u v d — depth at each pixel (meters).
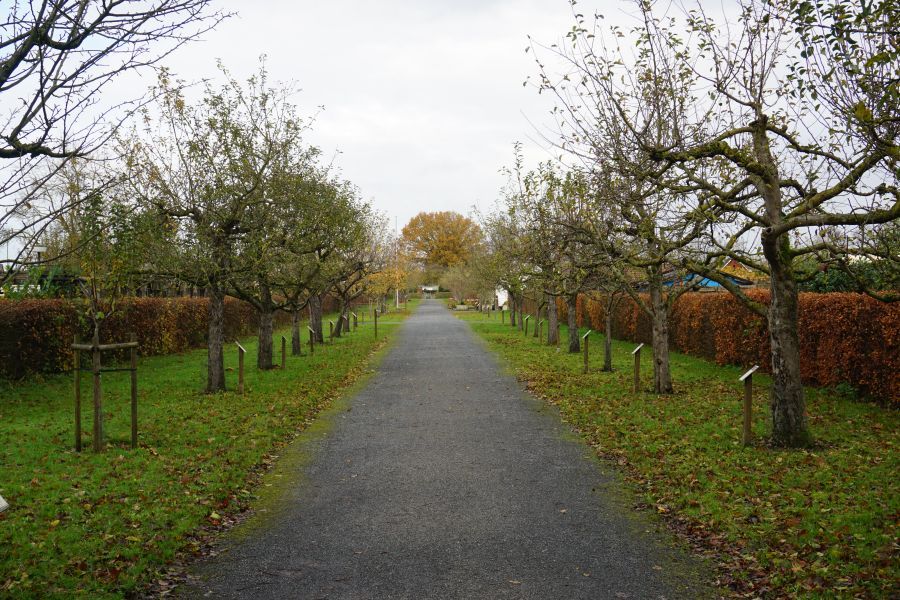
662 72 10.59
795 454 8.45
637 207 10.87
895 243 8.84
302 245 17.69
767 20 8.37
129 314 20.86
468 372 19.27
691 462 8.39
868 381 11.99
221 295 15.15
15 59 3.84
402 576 5.41
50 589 5.09
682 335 22.39
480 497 7.53
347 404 14.04
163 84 13.94
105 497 7.24
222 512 7.02
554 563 5.64
